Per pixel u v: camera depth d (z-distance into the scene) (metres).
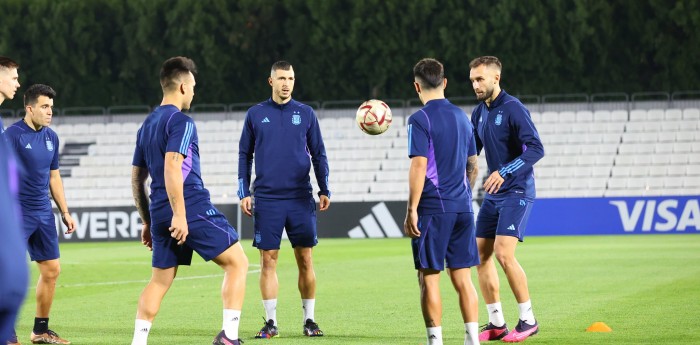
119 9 137.00
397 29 129.38
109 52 139.25
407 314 37.91
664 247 76.94
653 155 112.25
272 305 32.00
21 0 136.75
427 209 25.77
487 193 30.84
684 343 28.47
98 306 43.09
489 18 126.25
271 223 32.09
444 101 26.25
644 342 28.77
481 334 30.59
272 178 32.25
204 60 135.12
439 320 25.88
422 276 26.11
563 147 114.88
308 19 133.25
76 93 139.38
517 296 30.09
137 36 135.75
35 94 30.92
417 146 25.50
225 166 120.81
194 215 25.62
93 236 105.50
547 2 124.56
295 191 32.38
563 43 125.81
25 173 30.64
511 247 29.89
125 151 124.50
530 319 30.16
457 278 26.38
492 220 30.75
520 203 30.05
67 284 55.09
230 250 26.05
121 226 105.06
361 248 85.12
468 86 130.12
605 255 69.44
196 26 133.88
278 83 32.62
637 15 125.38
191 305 42.47
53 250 31.38
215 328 34.59
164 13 135.62
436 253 25.75
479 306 39.94
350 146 119.88
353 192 115.75
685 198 97.56
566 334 30.97
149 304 25.83
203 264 69.06
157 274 26.11
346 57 131.88
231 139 123.06
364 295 45.62
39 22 136.88
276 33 135.12
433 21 128.00
